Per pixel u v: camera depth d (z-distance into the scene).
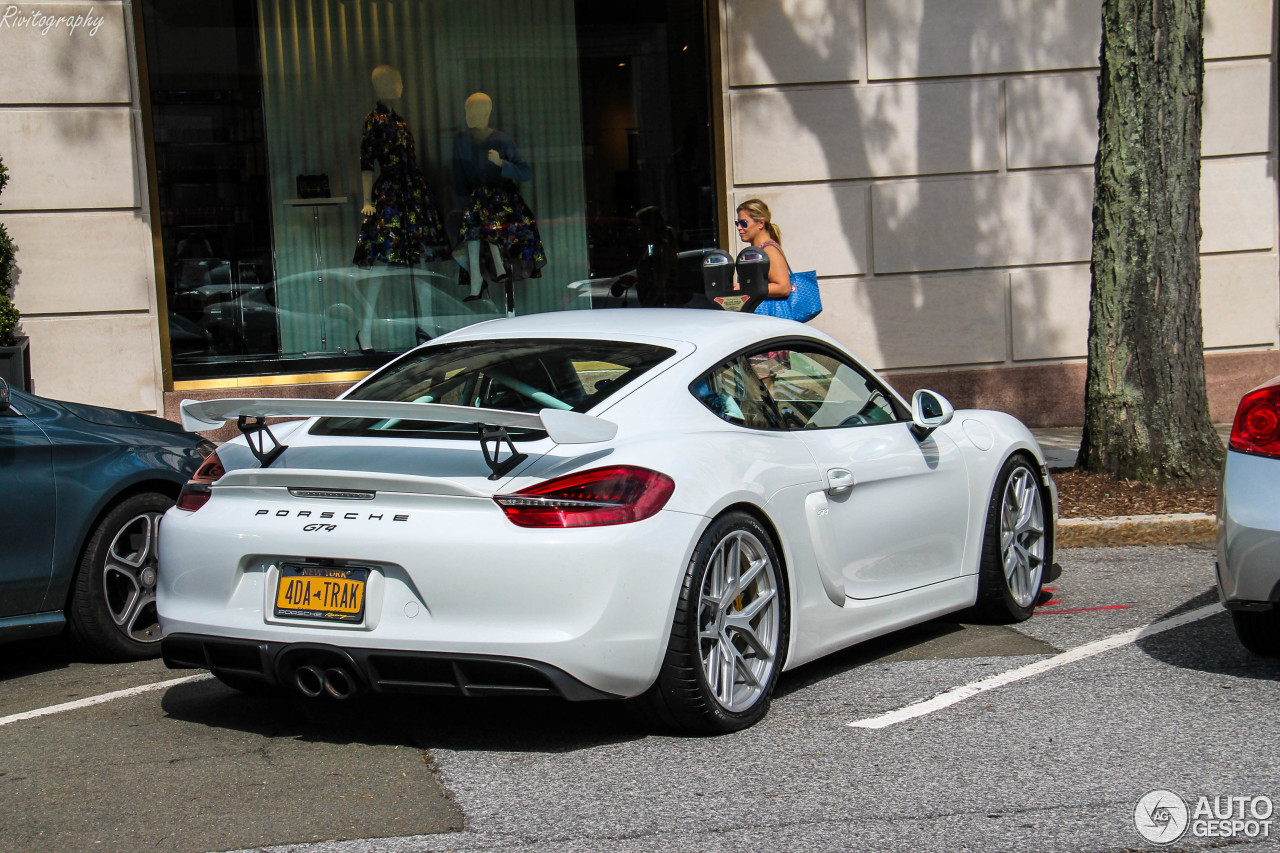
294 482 4.15
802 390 5.06
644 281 11.65
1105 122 8.60
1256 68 11.80
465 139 11.43
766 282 8.65
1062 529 7.72
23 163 10.10
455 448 4.23
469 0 11.38
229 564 4.19
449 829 3.55
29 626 5.29
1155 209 8.49
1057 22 11.58
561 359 4.70
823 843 3.39
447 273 11.46
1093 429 8.78
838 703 4.69
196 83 10.72
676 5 11.48
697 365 4.64
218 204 10.83
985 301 11.68
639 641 3.99
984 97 11.55
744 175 11.40
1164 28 8.40
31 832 3.60
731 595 4.32
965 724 4.39
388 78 11.25
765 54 11.34
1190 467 8.47
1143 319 8.55
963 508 5.57
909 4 11.41
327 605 4.05
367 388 4.92
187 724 4.61
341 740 4.37
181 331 10.73
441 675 3.95
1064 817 3.54
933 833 3.45
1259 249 11.96
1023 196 11.66
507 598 3.89
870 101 11.45
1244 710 4.47
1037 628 5.80
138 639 5.68
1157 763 3.96
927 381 11.66
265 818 3.66
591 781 3.90
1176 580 6.72
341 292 11.21
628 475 4.06
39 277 10.18
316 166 11.09
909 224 11.55
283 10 10.96
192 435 6.16
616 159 11.59
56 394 10.27
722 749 4.18
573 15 11.51
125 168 10.30
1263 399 4.68
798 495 4.65
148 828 3.60
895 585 5.18
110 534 5.56
